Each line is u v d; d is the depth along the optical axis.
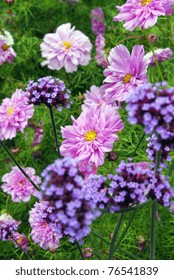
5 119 0.72
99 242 0.80
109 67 0.67
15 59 1.15
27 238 0.85
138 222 0.84
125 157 0.85
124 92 0.66
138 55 0.66
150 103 0.43
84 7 1.22
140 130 0.94
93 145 0.64
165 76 0.96
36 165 0.99
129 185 0.46
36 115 1.02
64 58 0.97
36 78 1.12
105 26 1.13
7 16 1.19
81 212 0.42
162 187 0.47
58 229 0.48
